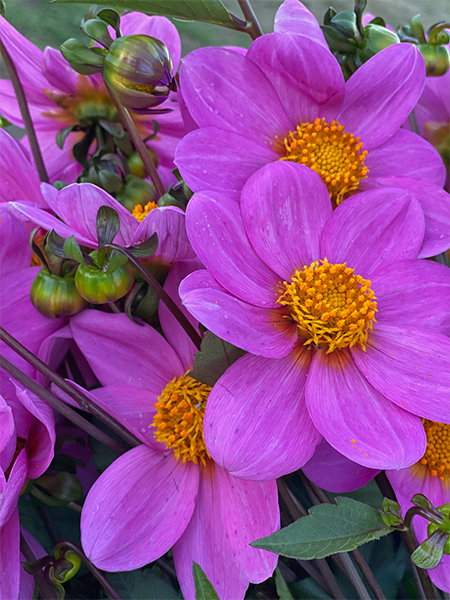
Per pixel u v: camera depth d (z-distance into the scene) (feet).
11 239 1.22
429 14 3.06
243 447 1.08
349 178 1.27
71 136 1.45
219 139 1.23
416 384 1.15
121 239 1.15
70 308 1.18
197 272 1.12
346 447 1.09
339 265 1.20
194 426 1.20
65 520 1.25
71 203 1.12
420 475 1.20
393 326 1.20
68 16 2.51
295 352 1.17
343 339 1.18
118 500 1.15
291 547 1.03
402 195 1.22
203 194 1.14
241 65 1.25
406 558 1.25
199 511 1.17
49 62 1.33
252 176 1.19
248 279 1.16
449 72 1.38
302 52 1.21
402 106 1.28
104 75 1.18
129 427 1.16
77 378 1.31
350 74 1.32
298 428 1.11
